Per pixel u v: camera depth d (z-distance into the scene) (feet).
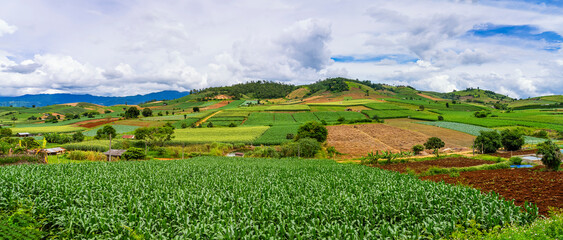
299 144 189.47
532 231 33.30
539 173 78.23
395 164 129.49
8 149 170.30
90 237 39.63
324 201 50.29
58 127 374.63
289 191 61.52
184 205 48.62
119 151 187.52
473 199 47.83
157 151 217.36
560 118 320.91
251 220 42.88
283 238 38.63
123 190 59.82
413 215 43.45
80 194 55.93
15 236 34.91
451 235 37.55
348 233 37.55
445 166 115.44
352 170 93.81
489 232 36.42
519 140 191.42
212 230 38.91
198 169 96.78
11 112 620.49
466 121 328.29
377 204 49.44
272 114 453.58
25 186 60.85
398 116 391.24
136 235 37.35
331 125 329.52
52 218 45.42
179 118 426.10
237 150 226.17
